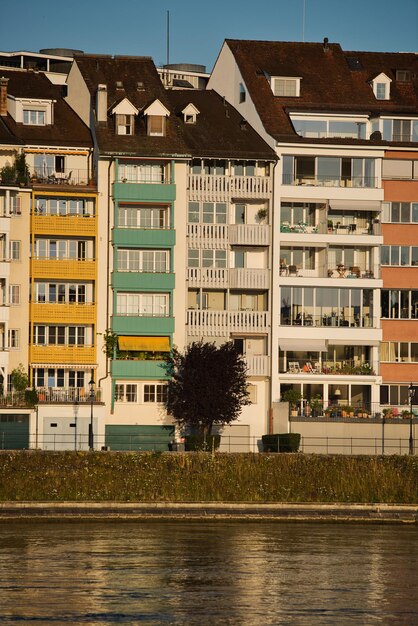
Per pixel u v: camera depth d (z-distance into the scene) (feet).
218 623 235.40
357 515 337.93
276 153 400.47
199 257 395.55
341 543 307.37
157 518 331.36
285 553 294.46
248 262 401.08
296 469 347.36
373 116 412.57
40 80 409.90
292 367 399.44
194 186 396.57
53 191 386.73
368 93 420.77
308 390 399.03
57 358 384.27
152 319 390.21
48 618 236.43
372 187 403.95
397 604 251.60
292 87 416.67
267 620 238.27
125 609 243.19
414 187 407.44
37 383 386.93
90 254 391.45
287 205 403.34
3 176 384.27
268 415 392.68
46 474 338.95
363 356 404.16
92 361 386.73
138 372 387.96
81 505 333.83
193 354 380.58
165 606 246.06
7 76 407.44
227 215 397.80
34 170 394.11
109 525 323.57
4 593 252.62
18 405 374.84
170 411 384.47
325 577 272.10
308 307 399.85
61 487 337.11
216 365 378.12
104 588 257.96
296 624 236.02
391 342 404.77
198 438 374.63
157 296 393.91
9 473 337.72
